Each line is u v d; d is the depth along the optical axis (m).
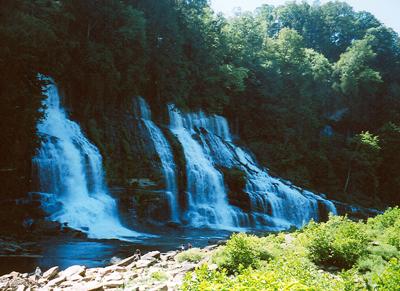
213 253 14.80
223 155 46.72
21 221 23.28
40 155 27.78
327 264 14.35
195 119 50.00
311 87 70.69
